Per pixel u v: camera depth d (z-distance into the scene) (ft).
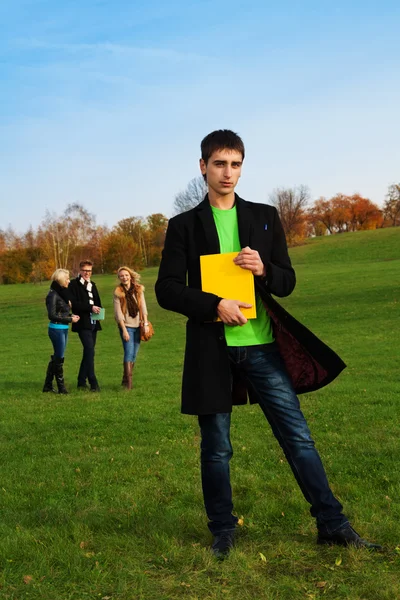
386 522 13.80
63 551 13.03
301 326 12.46
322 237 331.77
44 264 318.45
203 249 13.48
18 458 22.48
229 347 13.12
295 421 13.01
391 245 252.83
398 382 38.45
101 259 348.18
